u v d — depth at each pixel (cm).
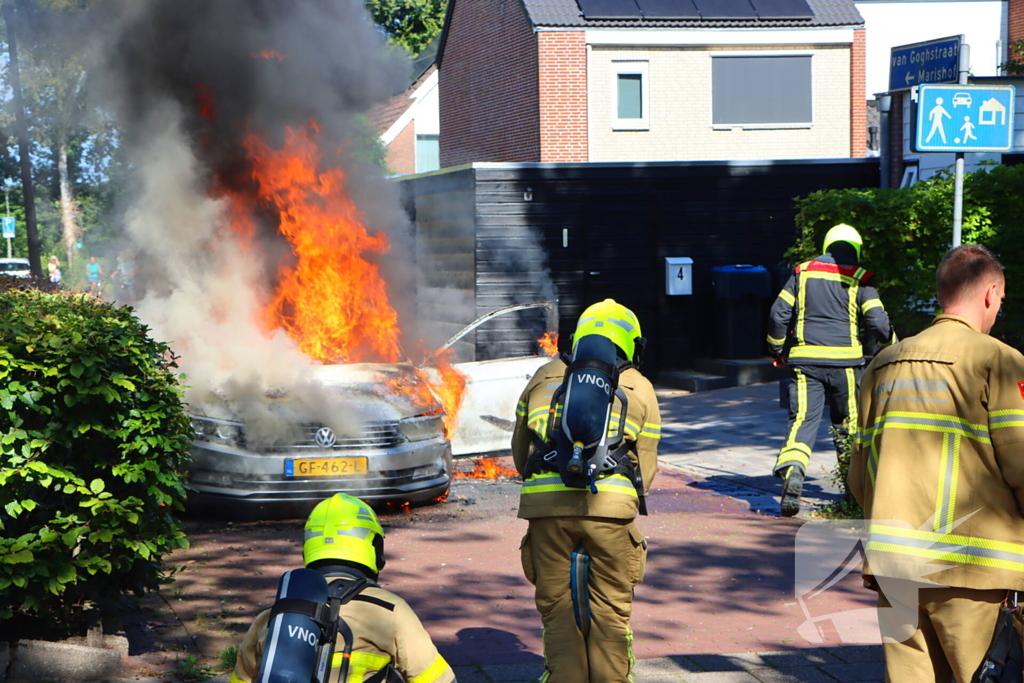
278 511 797
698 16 2509
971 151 631
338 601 244
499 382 1040
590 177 1705
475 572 647
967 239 1184
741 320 1652
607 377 391
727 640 520
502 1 2656
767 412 1345
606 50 2492
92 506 465
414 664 253
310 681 228
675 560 670
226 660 480
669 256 1736
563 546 396
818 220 1234
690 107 2534
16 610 477
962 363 319
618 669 396
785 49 2545
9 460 461
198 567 657
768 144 2562
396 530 760
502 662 489
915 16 3362
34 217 1783
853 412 784
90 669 464
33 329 475
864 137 2577
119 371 485
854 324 787
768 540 719
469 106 2908
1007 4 3369
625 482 395
